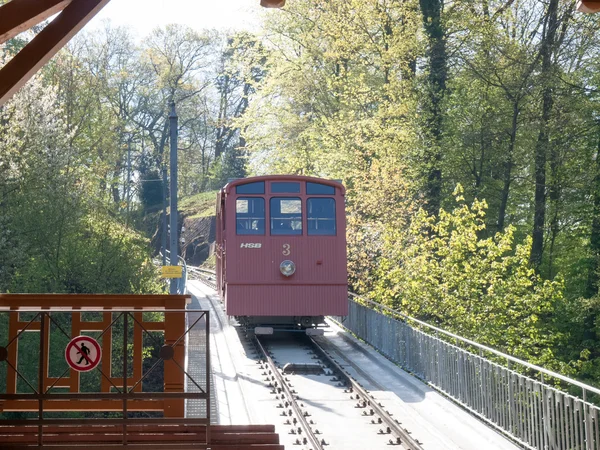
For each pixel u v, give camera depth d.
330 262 20.72
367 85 35.09
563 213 30.92
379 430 12.22
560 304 28.50
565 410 9.98
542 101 29.98
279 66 38.94
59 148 27.70
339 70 37.25
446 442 11.42
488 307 23.30
